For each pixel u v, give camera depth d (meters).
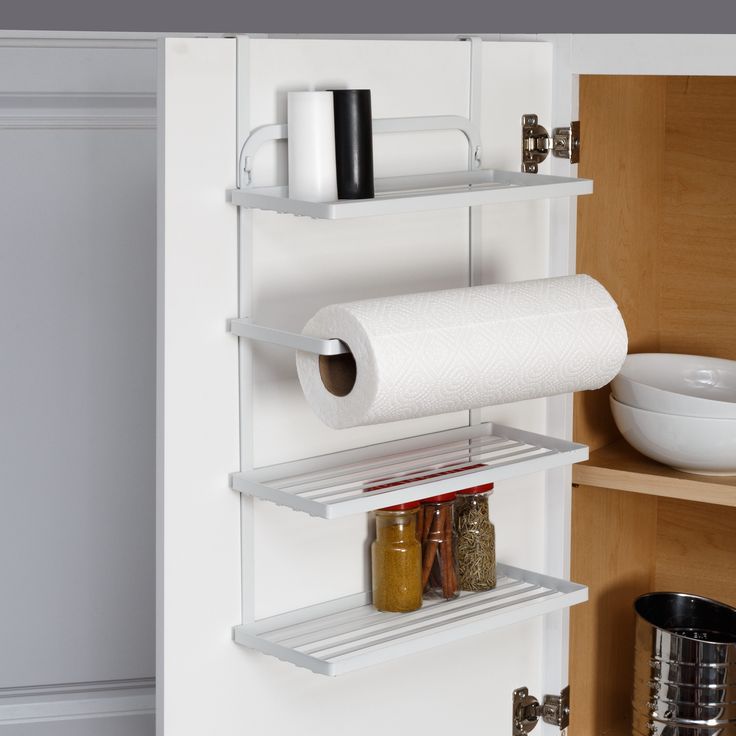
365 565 1.46
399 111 1.39
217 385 1.29
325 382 1.27
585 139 1.78
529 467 1.41
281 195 1.29
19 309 1.90
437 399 1.27
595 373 1.40
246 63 1.24
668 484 1.76
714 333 2.09
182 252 1.23
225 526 1.32
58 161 1.87
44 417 1.93
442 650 1.56
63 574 1.98
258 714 1.37
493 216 1.53
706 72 1.50
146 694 2.04
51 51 1.84
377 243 1.40
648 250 2.07
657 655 1.88
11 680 1.99
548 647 1.69
